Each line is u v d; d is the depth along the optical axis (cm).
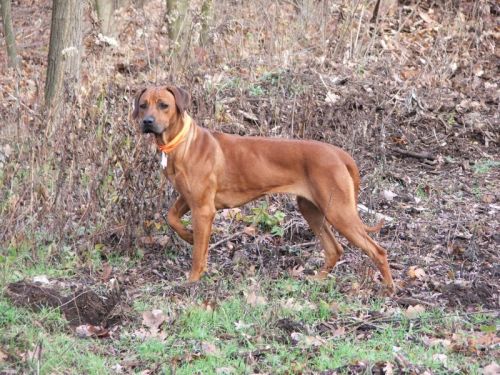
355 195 752
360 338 647
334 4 1507
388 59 1345
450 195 990
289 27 1399
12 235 810
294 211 936
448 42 1473
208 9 1321
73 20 1028
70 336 640
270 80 1213
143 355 609
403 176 1032
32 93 1099
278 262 819
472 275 781
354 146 1048
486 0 1600
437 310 693
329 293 736
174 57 1150
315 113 1082
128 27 1493
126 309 685
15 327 634
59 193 834
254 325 660
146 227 848
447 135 1147
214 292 725
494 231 884
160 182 870
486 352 615
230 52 1311
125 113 878
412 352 611
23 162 852
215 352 610
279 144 763
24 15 2014
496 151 1121
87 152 860
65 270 785
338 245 778
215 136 773
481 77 1368
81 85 989
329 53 1346
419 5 1644
